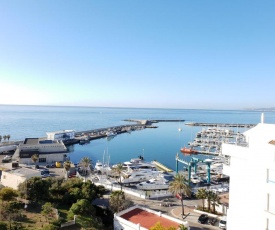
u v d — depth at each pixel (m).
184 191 68.75
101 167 126.06
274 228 33.72
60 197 69.69
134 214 61.81
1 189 64.62
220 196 78.69
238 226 38.44
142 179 109.69
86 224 55.56
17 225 49.31
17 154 136.38
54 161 133.50
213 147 198.62
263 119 39.41
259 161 35.66
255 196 36.16
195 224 62.94
